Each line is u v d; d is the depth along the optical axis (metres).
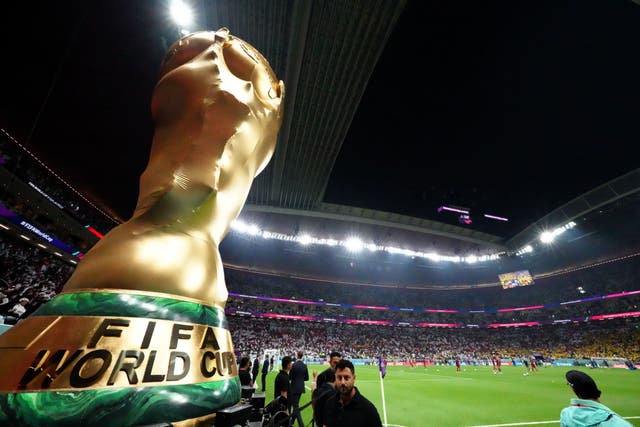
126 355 1.10
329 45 16.81
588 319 39.47
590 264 39.88
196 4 13.30
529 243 40.12
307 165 26.86
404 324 45.91
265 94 1.87
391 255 44.50
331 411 3.22
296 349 37.03
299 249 41.44
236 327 38.31
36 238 18.05
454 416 9.47
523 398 12.67
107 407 0.99
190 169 1.46
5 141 16.23
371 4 14.90
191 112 1.57
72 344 1.08
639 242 34.69
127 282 1.24
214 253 1.53
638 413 9.50
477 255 46.06
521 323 44.12
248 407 1.41
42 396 0.97
